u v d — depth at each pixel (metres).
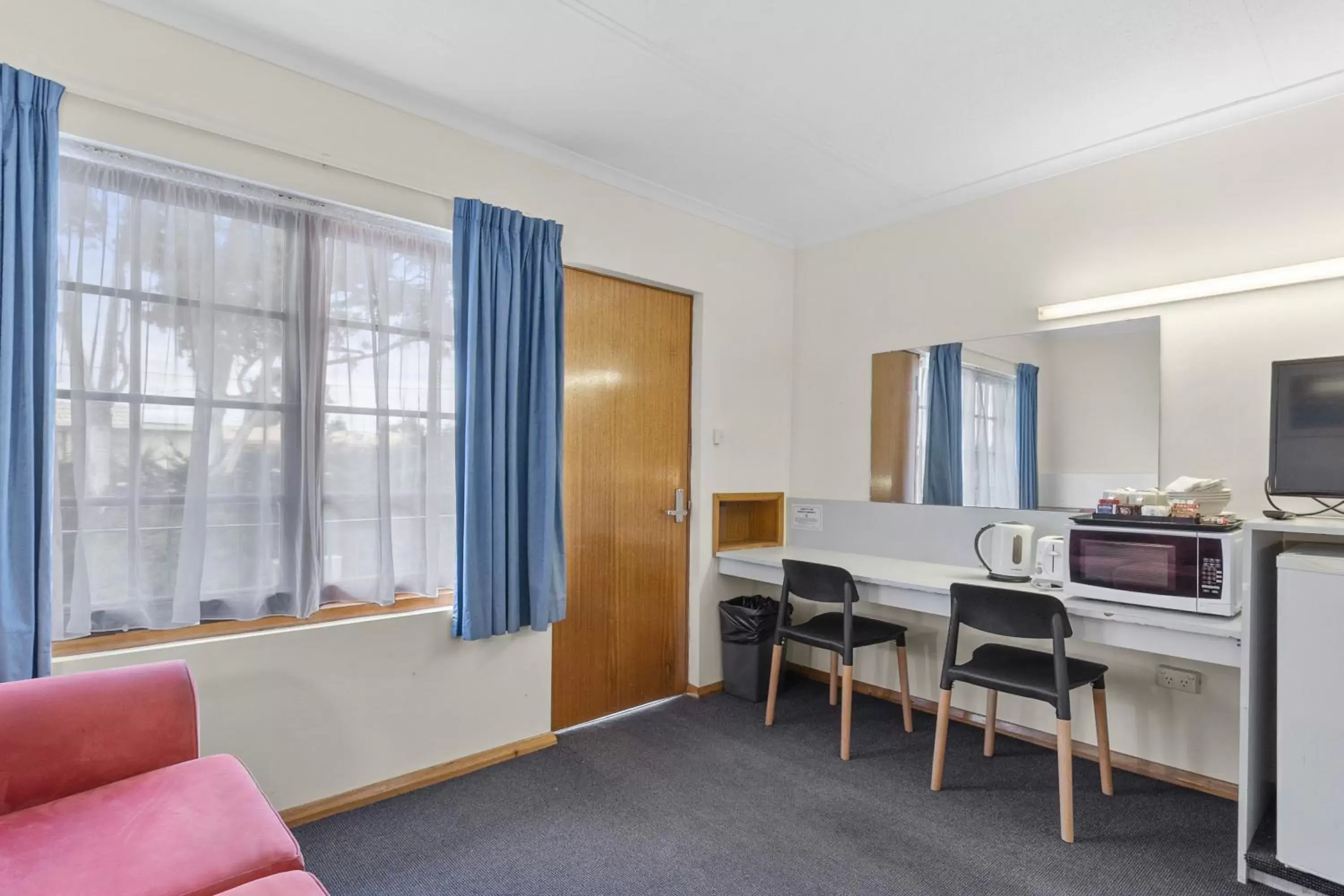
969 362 3.14
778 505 3.85
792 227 3.70
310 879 1.18
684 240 3.36
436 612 2.50
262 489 2.15
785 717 3.18
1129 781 2.53
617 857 2.02
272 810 1.39
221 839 1.26
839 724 3.10
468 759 2.59
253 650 2.10
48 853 1.20
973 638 3.11
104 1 1.82
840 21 1.96
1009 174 2.96
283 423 2.21
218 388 2.08
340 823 2.19
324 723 2.24
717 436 3.53
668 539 3.44
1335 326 2.21
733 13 1.94
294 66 2.14
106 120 1.85
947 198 3.20
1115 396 2.68
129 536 1.93
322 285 2.27
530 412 2.70
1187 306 2.51
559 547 2.78
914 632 3.32
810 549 3.71
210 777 1.50
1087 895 1.84
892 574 2.88
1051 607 2.17
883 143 2.72
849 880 1.91
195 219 2.03
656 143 2.76
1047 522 2.84
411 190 2.42
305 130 2.17
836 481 3.66
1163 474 2.55
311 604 2.22
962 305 3.18
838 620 3.10
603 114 2.53
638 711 3.26
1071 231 2.83
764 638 3.38
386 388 2.40
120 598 1.93
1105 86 2.28
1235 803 2.36
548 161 2.81
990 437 3.04
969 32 2.00
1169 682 2.52
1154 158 2.61
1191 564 2.08
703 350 3.46
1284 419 2.12
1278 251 2.32
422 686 2.47
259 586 2.14
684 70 2.23
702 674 3.50
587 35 2.05
